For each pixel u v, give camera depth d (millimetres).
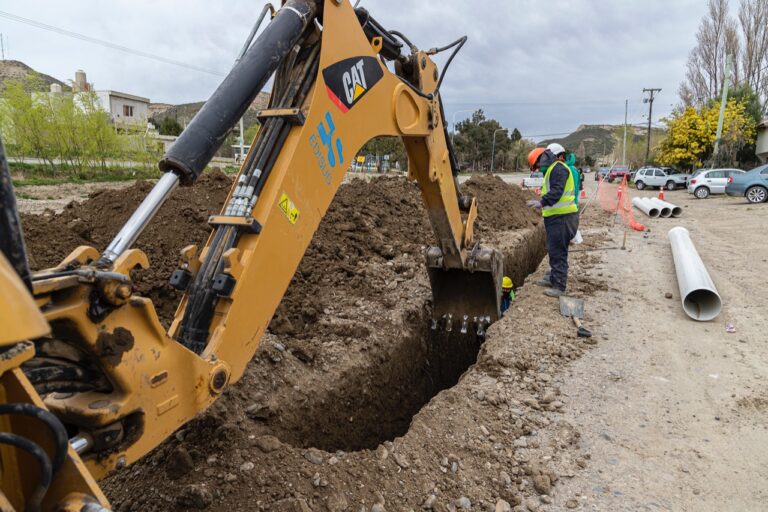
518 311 6004
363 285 6301
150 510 2697
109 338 1707
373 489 2930
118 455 1796
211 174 7602
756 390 4246
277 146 2514
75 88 22078
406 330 5547
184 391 2004
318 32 2775
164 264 5434
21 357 1229
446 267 5508
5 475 1351
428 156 4176
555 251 6492
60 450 1296
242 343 2316
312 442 3928
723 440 3598
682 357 4875
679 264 7016
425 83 4117
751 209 16906
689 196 24875
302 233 2625
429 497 2936
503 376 4453
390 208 9797
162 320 4746
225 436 3146
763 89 39719
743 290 6930
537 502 2996
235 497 2740
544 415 3883
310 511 2684
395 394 5223
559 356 4863
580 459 3367
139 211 1919
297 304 5449
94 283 1636
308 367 4387
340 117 2850
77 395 1799
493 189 14531
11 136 18531
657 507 2949
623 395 4191
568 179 6250
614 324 5711
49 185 16000
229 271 2209
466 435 3547
